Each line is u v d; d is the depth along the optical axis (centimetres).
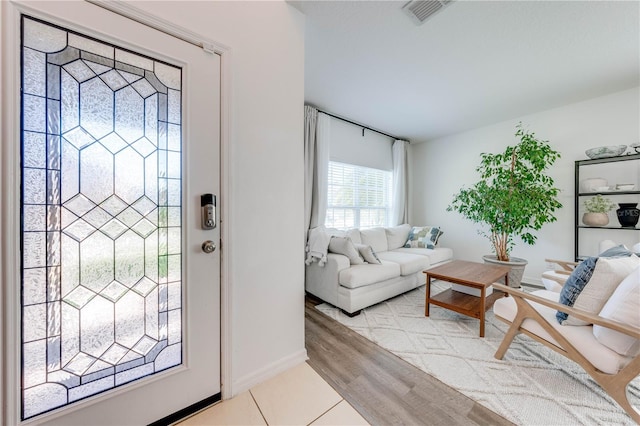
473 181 392
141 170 112
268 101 150
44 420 92
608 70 226
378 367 161
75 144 98
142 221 112
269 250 152
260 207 148
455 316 236
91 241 102
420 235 385
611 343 120
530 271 334
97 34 100
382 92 272
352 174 382
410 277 302
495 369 157
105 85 103
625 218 248
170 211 119
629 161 264
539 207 282
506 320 166
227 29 133
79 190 99
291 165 163
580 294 135
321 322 224
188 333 122
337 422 120
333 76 240
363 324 220
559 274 213
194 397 125
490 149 373
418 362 165
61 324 96
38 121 91
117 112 106
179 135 120
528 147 287
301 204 170
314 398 135
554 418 121
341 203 368
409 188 457
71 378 98
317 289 272
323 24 174
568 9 156
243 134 139
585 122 290
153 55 112
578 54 203
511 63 217
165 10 114
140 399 111
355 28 178
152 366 115
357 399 134
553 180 309
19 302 89
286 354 160
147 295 114
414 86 260
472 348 181
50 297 94
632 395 134
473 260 391
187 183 121
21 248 89
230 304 134
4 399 87
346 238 264
